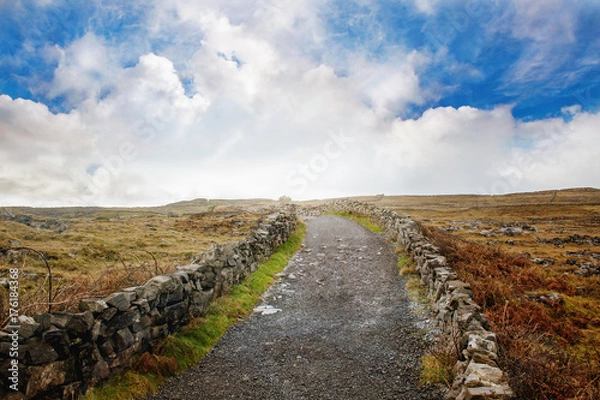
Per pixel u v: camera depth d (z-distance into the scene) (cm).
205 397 571
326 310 1006
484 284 1058
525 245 2552
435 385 573
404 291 1119
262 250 1504
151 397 562
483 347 525
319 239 2309
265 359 708
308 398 570
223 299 974
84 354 527
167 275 769
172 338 697
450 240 1576
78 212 7412
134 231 2478
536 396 470
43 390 466
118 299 596
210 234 2494
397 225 1952
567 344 829
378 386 594
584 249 2358
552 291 1236
